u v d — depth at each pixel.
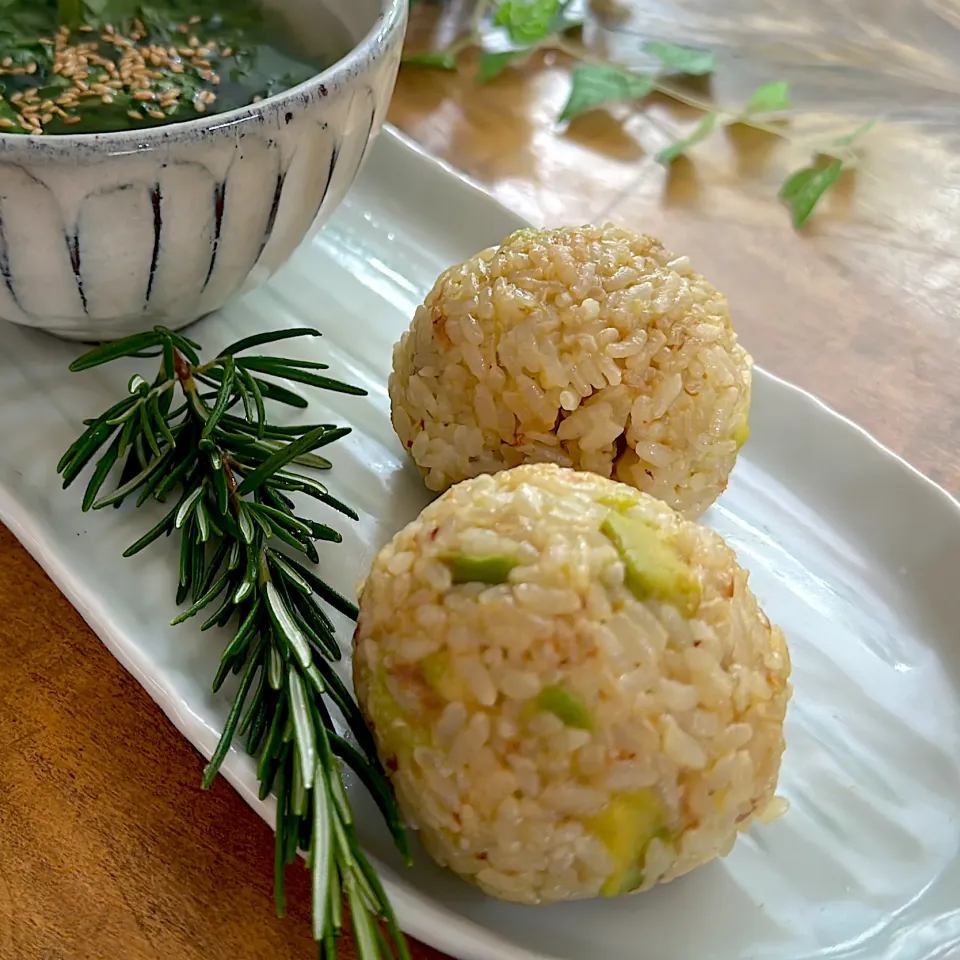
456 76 0.40
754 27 0.45
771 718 0.21
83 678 0.23
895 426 0.30
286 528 0.24
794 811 0.23
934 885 0.22
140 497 0.25
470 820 0.20
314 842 0.19
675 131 0.39
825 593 0.26
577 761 0.19
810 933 0.21
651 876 0.20
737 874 0.22
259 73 0.29
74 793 0.22
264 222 0.26
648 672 0.20
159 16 0.29
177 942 0.20
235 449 0.25
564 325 0.24
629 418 0.24
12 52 0.28
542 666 0.19
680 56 0.41
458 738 0.20
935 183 0.38
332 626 0.23
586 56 0.42
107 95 0.27
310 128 0.24
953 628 0.25
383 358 0.29
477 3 0.43
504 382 0.24
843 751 0.24
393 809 0.20
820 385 0.30
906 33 0.45
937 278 0.34
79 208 0.23
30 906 0.21
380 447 0.27
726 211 0.36
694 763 0.20
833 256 0.34
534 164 0.37
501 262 0.25
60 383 0.27
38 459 0.26
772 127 0.39
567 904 0.21
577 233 0.26
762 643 0.21
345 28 0.29
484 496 0.21
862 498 0.27
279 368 0.26
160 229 0.24
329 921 0.18
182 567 0.23
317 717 0.20
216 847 0.21
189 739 0.22
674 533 0.21
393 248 0.32
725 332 0.26
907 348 0.32
